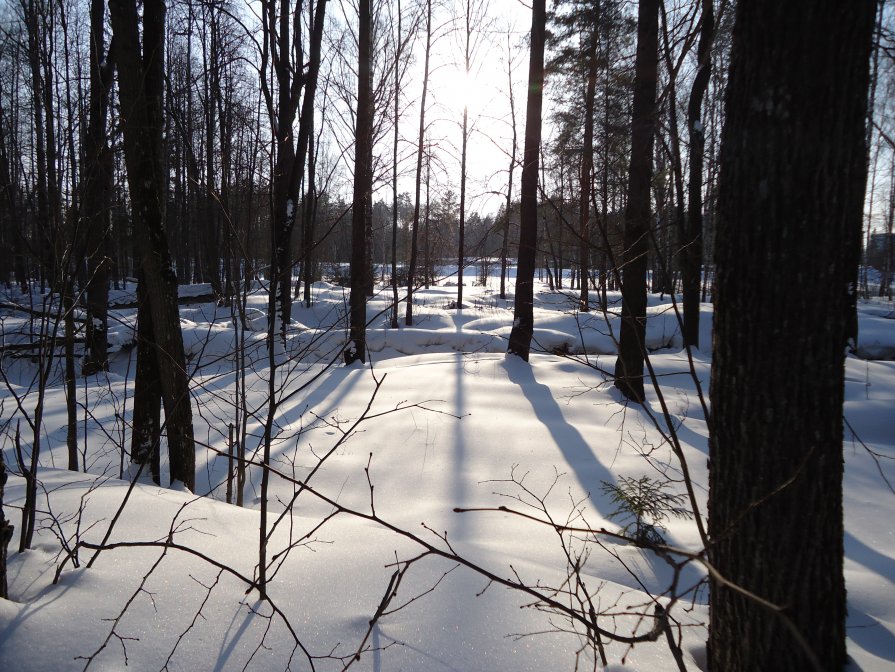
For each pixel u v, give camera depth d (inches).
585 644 74.5
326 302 735.1
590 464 219.9
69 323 179.0
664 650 82.6
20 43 153.3
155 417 176.9
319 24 342.0
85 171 125.4
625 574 124.0
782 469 69.6
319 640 76.5
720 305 75.0
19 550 96.8
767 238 68.8
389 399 309.4
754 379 70.7
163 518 116.0
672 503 184.2
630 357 304.2
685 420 290.4
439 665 72.7
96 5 233.5
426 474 209.0
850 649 88.9
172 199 806.5
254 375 365.1
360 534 118.4
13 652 70.3
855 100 66.6
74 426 184.9
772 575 70.3
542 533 146.6
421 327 724.7
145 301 173.6
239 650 74.1
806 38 65.2
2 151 145.9
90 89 174.2
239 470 164.6
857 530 175.8
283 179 281.1
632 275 302.2
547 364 402.3
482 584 93.4
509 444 238.7
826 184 66.7
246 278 140.1
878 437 293.1
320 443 241.6
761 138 68.3
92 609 79.5
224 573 92.7
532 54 379.9
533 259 388.5
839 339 69.3
